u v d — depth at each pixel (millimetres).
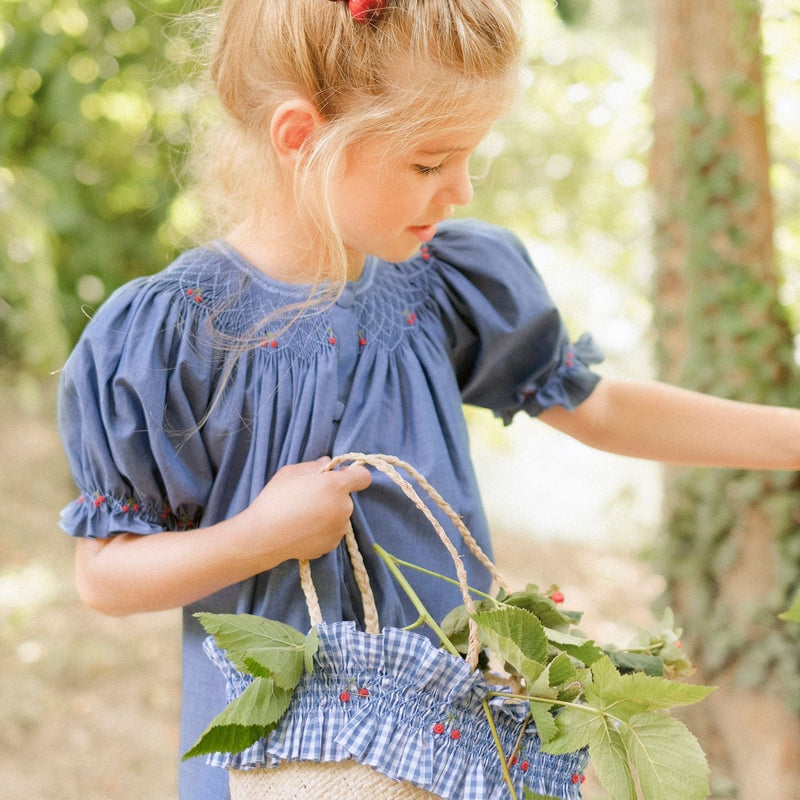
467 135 1099
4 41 4523
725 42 2201
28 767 3133
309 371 1188
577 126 4020
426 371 1274
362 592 1094
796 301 2607
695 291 2262
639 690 921
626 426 1385
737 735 2273
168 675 3750
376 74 1085
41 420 5777
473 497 1269
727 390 2229
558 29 3896
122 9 4551
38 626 4031
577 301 4320
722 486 2291
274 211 1223
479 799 949
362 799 959
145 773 3162
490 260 1340
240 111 1213
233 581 1117
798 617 1021
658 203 2350
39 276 4133
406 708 964
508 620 967
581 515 5430
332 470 1144
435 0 1068
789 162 2600
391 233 1141
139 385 1137
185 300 1184
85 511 1174
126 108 4605
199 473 1185
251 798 1005
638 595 4566
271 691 965
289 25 1121
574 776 1017
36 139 4730
